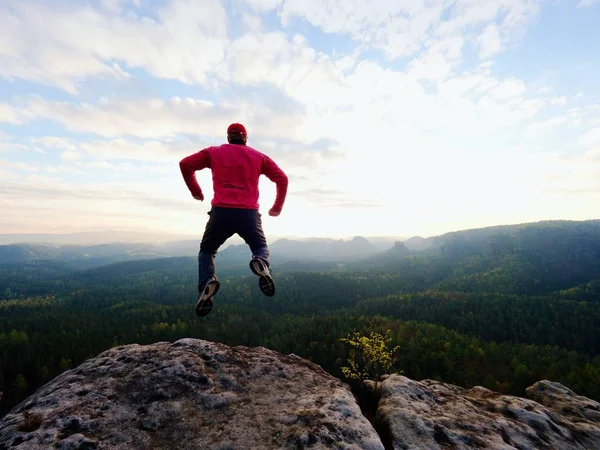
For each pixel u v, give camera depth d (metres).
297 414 4.63
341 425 4.45
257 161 4.52
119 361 5.99
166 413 4.60
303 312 180.25
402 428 5.02
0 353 93.25
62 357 88.81
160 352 6.24
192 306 146.38
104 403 4.77
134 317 133.62
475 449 4.75
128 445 4.02
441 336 95.88
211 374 5.61
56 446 3.88
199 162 4.47
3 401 75.69
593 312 120.56
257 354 6.71
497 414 6.14
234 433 4.25
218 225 4.28
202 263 4.34
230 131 4.77
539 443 5.29
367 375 11.59
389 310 152.00
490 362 79.38
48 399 4.88
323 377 6.10
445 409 5.88
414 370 77.06
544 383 8.48
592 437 5.93
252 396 5.18
